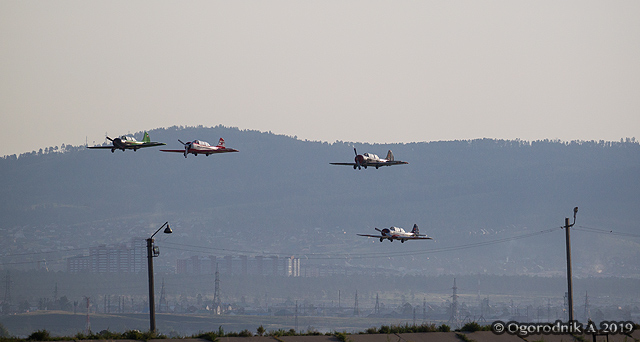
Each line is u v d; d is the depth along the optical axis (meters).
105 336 186.38
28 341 181.38
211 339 183.25
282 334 196.12
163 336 188.62
